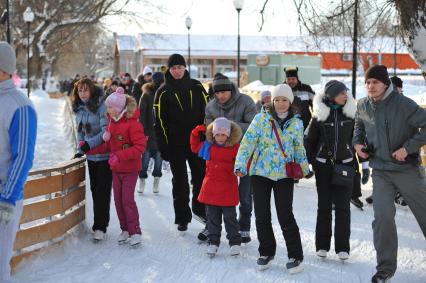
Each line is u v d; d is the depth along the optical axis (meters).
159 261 5.80
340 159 5.59
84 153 6.44
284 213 5.38
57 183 5.83
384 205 4.95
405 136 4.89
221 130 5.73
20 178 4.03
